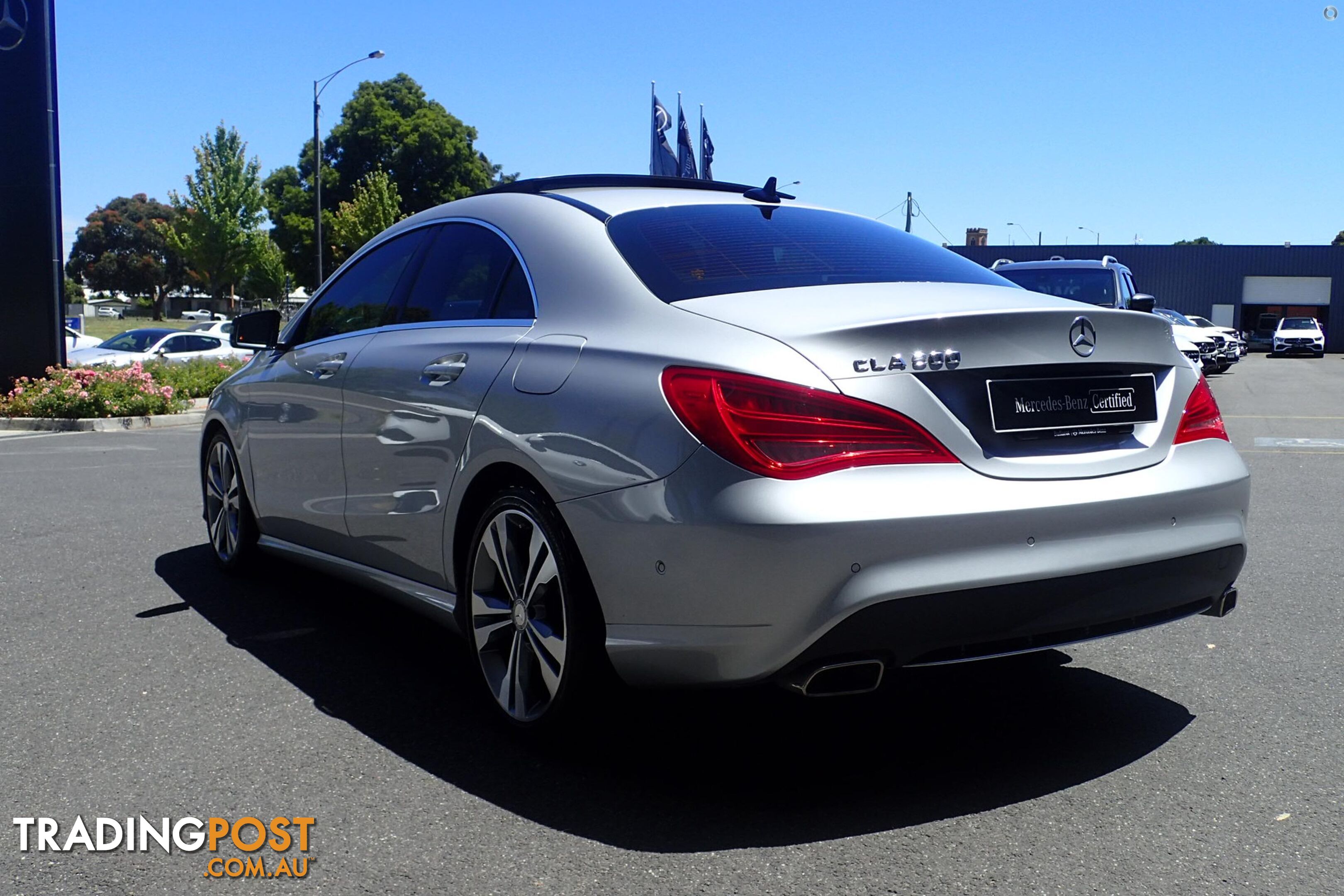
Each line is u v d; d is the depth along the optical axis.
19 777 2.95
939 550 2.57
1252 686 3.66
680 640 2.65
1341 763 3.01
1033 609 2.68
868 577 2.51
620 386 2.81
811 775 2.96
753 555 2.50
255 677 3.78
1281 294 57.00
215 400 5.23
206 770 2.99
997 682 3.72
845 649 2.55
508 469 3.13
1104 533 2.77
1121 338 2.97
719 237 3.34
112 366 19.39
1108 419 2.93
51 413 16.11
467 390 3.30
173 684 3.70
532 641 3.06
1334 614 4.53
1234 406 16.59
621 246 3.24
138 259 111.88
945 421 2.66
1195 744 3.15
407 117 60.88
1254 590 4.94
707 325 2.81
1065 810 2.73
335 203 59.66
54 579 5.20
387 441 3.70
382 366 3.80
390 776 2.96
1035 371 2.81
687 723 3.35
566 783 2.91
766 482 2.52
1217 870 2.41
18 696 3.57
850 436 2.56
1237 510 3.10
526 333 3.24
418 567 3.61
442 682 3.75
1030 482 2.71
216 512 5.35
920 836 2.59
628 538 2.70
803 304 2.88
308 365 4.33
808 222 3.66
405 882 2.40
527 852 2.53
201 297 116.62
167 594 4.92
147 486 8.34
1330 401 17.80
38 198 16.91
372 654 4.06
